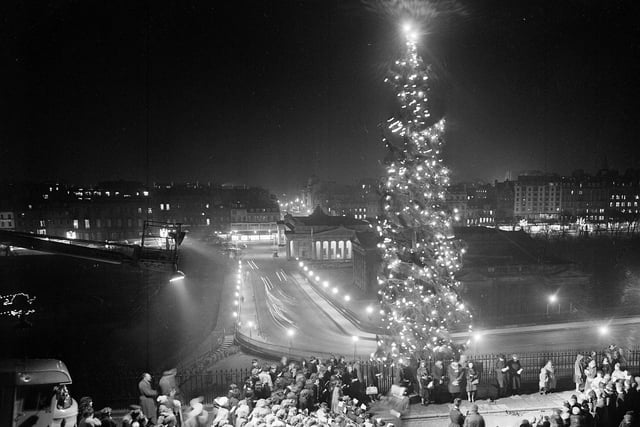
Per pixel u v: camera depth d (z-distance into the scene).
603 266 88.81
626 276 78.69
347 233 111.69
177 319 56.38
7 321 52.12
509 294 62.03
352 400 22.31
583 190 173.88
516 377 26.94
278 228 137.50
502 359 27.09
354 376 27.31
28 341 45.59
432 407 25.33
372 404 26.19
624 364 29.28
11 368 18.53
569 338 44.41
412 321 28.45
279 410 18.47
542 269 64.31
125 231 130.50
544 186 173.88
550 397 26.41
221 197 169.38
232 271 93.62
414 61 25.58
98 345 45.16
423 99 25.83
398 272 28.36
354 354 39.66
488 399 26.27
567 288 63.38
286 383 24.53
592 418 20.48
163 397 19.83
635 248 112.12
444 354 28.28
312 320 56.66
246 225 154.62
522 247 74.19
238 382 33.03
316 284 77.50
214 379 34.75
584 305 58.03
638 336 44.97
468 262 65.25
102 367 37.66
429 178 26.69
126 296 68.06
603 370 26.53
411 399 26.47
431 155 26.41
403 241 27.94
